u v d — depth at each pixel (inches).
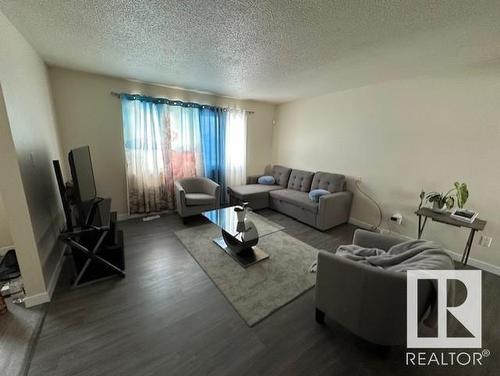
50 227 82.5
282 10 58.2
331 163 156.5
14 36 67.1
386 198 128.1
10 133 58.7
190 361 52.9
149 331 60.7
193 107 152.3
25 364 51.2
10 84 61.6
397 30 67.1
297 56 88.4
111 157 131.2
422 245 61.7
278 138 200.8
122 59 95.6
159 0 55.1
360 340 59.9
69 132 117.4
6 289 74.0
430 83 105.5
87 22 66.0
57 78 110.3
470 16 58.4
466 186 93.6
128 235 118.6
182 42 78.0
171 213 151.3
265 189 168.2
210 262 95.0
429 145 108.6
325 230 133.0
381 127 126.6
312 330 62.7
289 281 83.9
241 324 64.1
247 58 91.5
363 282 51.6
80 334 59.1
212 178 171.8
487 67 89.4
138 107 131.8
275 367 52.1
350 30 67.7
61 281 80.3
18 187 61.6
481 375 51.9
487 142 91.7
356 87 135.1
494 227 92.6
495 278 89.6
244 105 180.4
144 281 81.8
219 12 59.8
